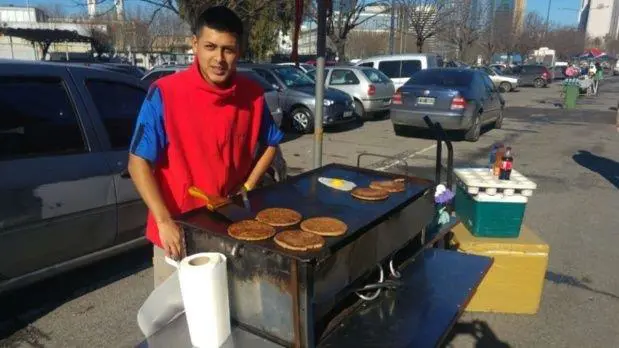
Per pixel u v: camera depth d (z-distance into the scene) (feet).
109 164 9.49
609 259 11.82
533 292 9.16
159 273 6.28
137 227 10.17
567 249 12.41
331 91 31.73
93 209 9.18
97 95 9.87
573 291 10.21
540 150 25.73
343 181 6.77
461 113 26.17
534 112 45.68
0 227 7.82
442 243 8.94
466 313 9.34
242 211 5.44
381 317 5.48
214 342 4.58
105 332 8.59
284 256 4.33
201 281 4.34
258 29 64.90
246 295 4.79
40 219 8.36
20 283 8.34
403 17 73.56
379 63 41.83
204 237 4.93
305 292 4.29
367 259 5.41
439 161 10.73
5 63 8.58
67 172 8.75
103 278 10.59
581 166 21.99
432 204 7.09
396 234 6.07
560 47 184.65
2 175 7.86
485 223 9.37
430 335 5.13
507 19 127.95
